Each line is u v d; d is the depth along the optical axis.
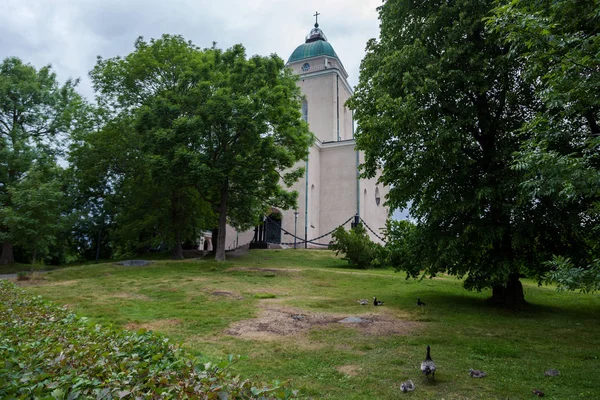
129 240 26.81
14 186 22.98
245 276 17.97
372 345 7.68
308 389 5.33
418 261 13.10
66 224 25.25
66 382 3.04
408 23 13.42
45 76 30.30
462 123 11.09
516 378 5.94
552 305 13.41
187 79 21.20
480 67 11.48
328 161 38.53
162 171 19.55
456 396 5.19
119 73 24.98
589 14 5.55
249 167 20.86
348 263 24.53
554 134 6.18
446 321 10.28
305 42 45.81
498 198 11.30
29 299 9.14
